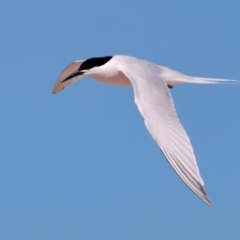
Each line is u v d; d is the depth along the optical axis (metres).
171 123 13.80
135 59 16.62
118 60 16.77
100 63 17.09
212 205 12.64
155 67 16.16
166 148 13.50
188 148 13.33
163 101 14.33
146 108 14.18
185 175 13.06
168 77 15.95
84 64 17.45
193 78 16.06
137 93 14.65
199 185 12.84
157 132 13.73
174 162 13.30
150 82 15.07
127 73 15.91
